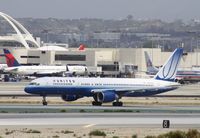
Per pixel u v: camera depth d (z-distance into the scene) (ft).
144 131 547.08
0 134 507.71
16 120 609.42
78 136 505.25
